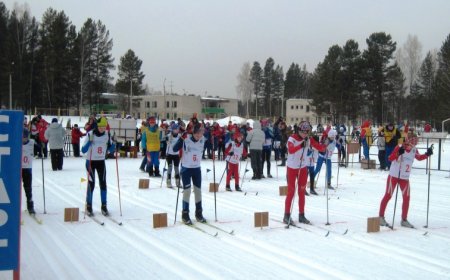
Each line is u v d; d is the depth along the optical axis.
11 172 4.04
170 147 12.25
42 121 19.59
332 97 47.91
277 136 18.61
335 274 5.34
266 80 82.06
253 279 5.14
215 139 20.75
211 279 5.12
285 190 11.30
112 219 8.21
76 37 51.69
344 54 48.03
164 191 11.66
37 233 7.11
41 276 5.17
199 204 8.09
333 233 7.32
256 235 7.14
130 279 5.10
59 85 51.31
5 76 47.53
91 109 53.56
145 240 6.79
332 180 14.38
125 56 60.06
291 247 6.48
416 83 62.47
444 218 8.73
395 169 7.80
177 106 72.25
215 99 80.12
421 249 6.48
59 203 9.74
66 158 20.44
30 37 52.06
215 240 6.84
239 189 11.95
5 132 4.01
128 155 22.53
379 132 17.27
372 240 6.93
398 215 8.94
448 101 47.41
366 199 10.82
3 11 52.88
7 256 4.05
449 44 54.38
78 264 5.61
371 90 47.94
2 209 4.03
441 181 14.23
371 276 5.29
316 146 8.25
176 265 5.61
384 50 47.62
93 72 53.91
